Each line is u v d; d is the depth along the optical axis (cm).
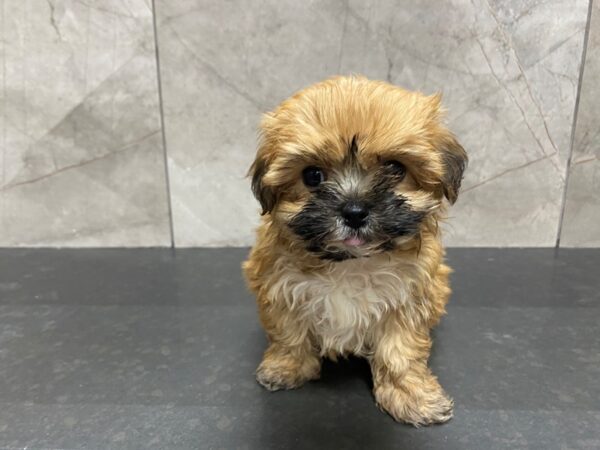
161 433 26
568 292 40
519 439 25
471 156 44
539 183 45
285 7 41
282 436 26
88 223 48
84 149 45
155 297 40
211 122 44
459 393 28
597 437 25
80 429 26
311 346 30
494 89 43
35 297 40
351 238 24
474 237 47
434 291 28
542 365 31
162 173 46
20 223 48
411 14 41
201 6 41
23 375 30
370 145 24
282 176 25
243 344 34
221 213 47
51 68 43
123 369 31
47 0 41
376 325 28
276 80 43
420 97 27
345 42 42
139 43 42
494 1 40
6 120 44
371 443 25
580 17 41
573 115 43
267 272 28
